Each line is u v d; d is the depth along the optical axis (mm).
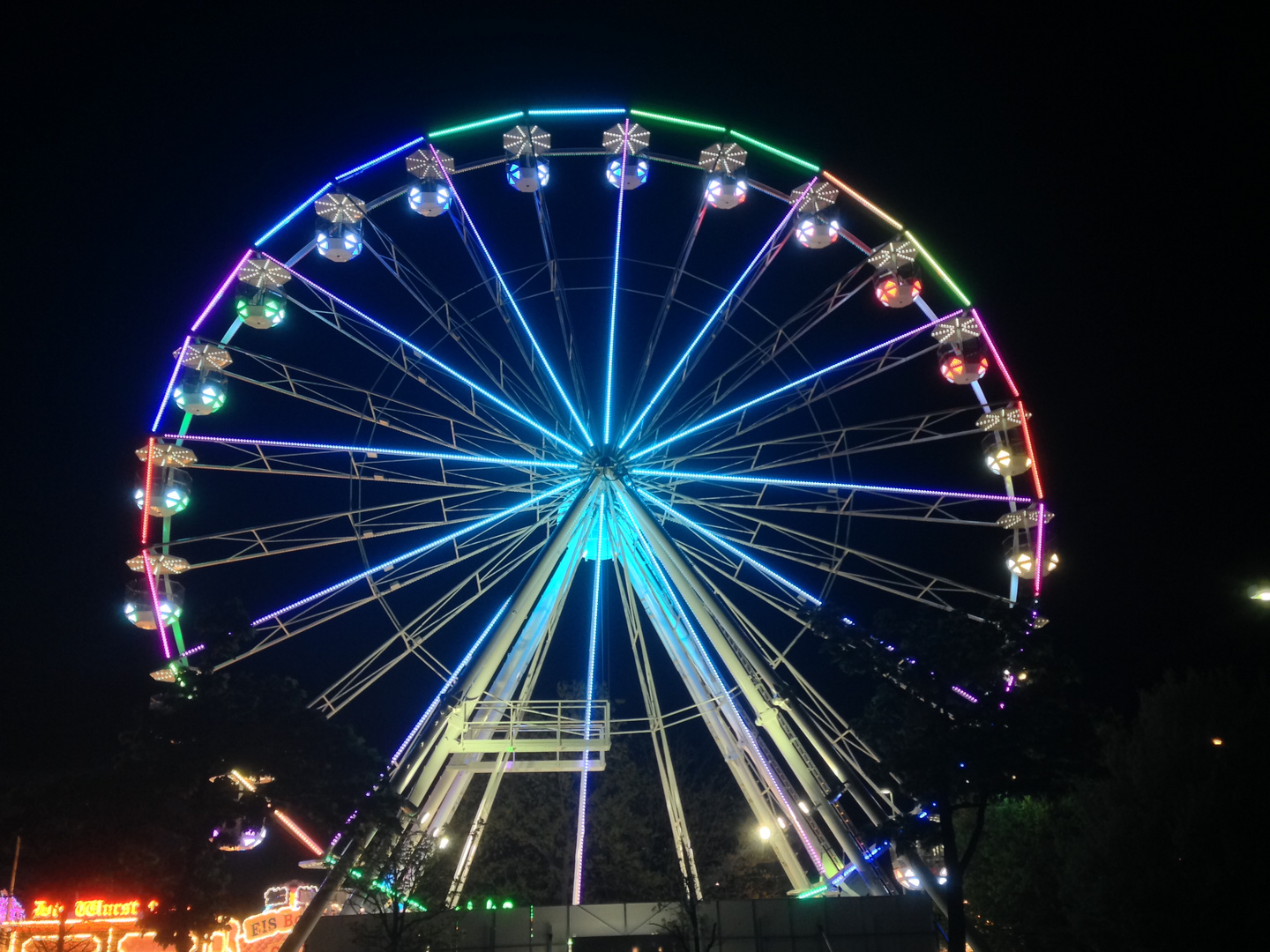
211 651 27938
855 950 28734
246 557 33438
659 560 33125
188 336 33156
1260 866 27969
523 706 31734
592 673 34438
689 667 34312
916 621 28250
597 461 33688
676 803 34844
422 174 35156
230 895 26141
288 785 26219
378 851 28891
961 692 27344
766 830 34625
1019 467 34656
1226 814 28891
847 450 35750
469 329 34875
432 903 35312
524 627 32406
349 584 32750
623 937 29844
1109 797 31750
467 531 33938
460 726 29828
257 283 33844
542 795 54375
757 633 32656
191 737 25828
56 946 42469
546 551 31016
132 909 43750
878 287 35312
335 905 31766
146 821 25562
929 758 26312
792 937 28891
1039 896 37062
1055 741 26594
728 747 34500
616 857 52469
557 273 35562
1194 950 28219
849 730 30203
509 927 28516
